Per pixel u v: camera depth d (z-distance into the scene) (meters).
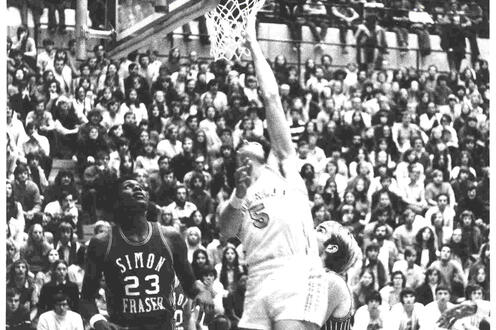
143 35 9.79
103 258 6.80
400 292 14.35
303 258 6.23
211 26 8.30
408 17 23.77
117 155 16.11
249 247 6.30
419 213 17.48
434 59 23.97
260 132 18.19
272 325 6.17
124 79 18.42
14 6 19.75
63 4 20.02
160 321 6.86
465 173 18.17
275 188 6.35
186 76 19.38
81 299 6.84
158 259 6.86
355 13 23.28
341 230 6.89
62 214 14.59
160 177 15.69
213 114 17.94
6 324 12.66
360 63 22.75
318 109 19.86
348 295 6.80
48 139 16.62
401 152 19.08
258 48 6.70
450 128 20.09
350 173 18.23
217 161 16.47
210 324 12.07
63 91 18.06
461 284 15.37
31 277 13.27
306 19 22.86
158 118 17.67
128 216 6.85
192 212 15.11
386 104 20.66
